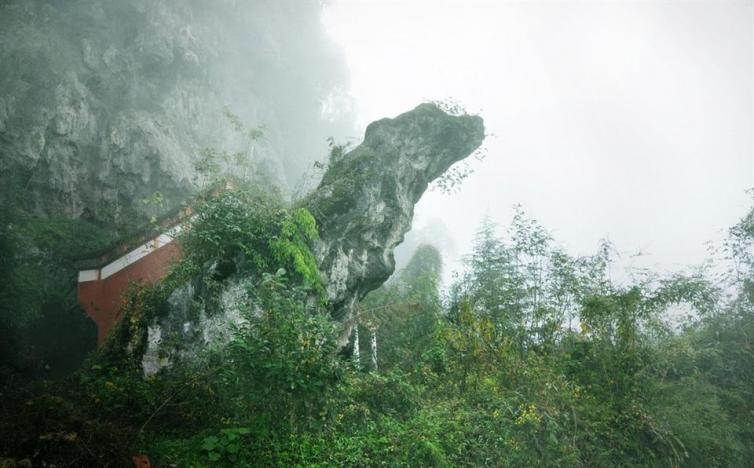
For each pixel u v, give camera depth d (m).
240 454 5.77
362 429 7.20
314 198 10.84
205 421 6.45
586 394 8.98
